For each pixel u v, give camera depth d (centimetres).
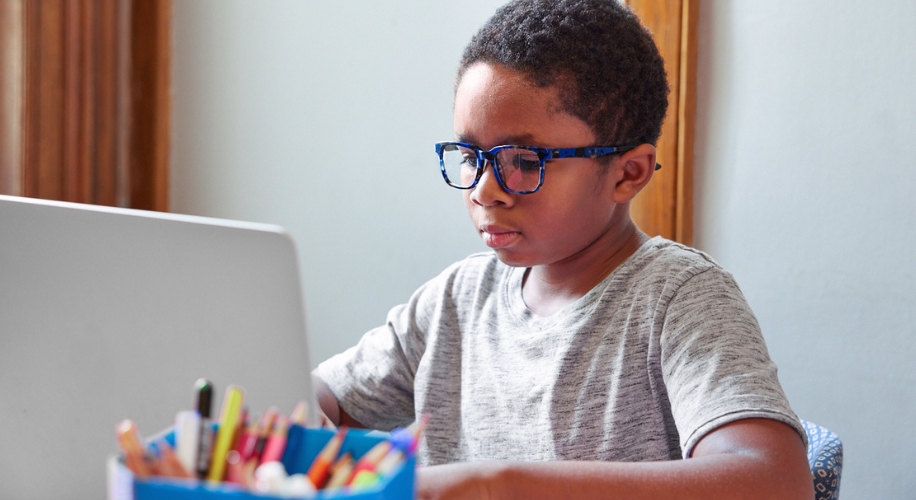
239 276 62
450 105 186
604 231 97
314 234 208
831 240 151
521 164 87
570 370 93
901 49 142
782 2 151
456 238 189
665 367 85
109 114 206
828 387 154
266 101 210
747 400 74
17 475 73
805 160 152
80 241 67
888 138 144
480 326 105
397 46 192
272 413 49
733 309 85
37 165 191
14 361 71
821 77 149
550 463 66
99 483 70
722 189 160
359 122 199
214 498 38
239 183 216
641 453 90
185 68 219
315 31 202
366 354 113
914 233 143
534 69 86
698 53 159
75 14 194
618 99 89
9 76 186
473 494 62
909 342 145
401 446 44
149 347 66
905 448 147
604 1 94
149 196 217
